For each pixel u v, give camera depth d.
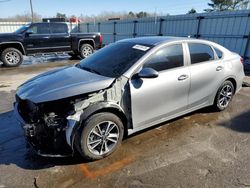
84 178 2.70
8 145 3.41
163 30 13.98
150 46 3.46
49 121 2.76
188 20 12.21
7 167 2.90
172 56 3.56
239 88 4.83
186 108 3.88
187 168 2.87
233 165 2.93
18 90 3.35
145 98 3.22
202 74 3.90
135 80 3.14
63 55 13.45
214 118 4.30
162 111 3.52
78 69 3.65
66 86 2.93
